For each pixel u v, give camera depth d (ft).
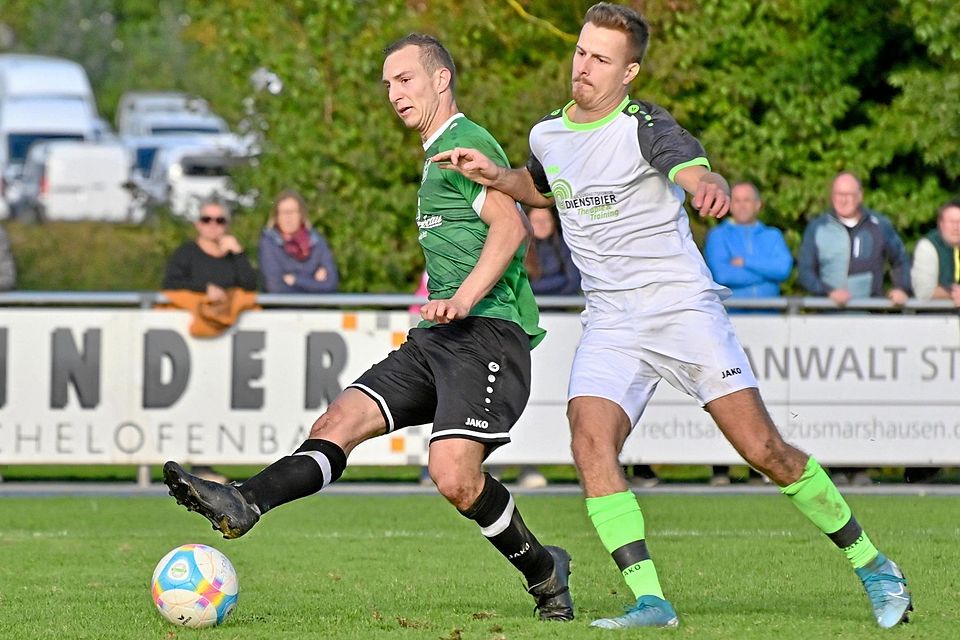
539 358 130.93
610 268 66.59
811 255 137.08
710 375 65.05
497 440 65.41
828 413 132.26
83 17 618.03
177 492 61.26
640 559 65.00
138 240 271.08
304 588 79.82
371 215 181.37
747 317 131.64
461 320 66.23
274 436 131.03
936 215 182.60
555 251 135.64
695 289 65.87
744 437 64.95
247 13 185.57
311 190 181.78
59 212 382.22
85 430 129.59
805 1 182.60
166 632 65.00
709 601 74.90
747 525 108.99
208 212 131.95
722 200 59.88
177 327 130.11
